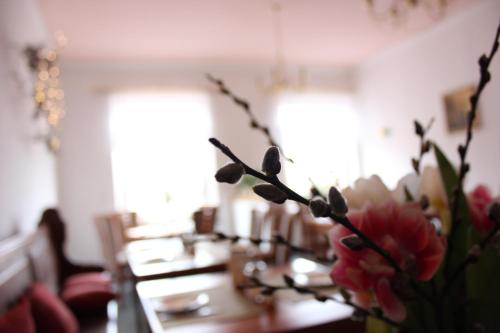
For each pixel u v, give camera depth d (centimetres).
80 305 238
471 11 439
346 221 43
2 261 153
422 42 510
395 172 566
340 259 50
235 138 575
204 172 558
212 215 345
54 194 464
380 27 477
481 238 56
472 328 51
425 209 54
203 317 142
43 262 228
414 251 48
